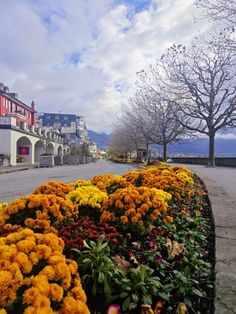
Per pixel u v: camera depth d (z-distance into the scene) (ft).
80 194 14.65
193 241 12.18
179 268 10.00
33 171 96.17
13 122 125.59
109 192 19.69
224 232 13.85
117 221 12.67
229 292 8.19
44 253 6.70
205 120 107.76
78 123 458.09
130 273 8.60
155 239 11.54
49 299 5.94
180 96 96.94
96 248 8.74
